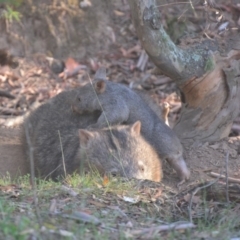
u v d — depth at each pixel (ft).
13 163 43.06
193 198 30.89
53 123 42.37
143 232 25.61
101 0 67.31
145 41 39.06
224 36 42.93
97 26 66.08
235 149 43.06
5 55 62.44
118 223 27.20
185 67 40.88
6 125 51.26
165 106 44.42
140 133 39.93
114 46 65.10
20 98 57.77
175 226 26.58
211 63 41.45
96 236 24.09
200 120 43.27
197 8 59.00
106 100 40.86
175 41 55.47
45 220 25.39
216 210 30.19
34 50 63.57
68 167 38.14
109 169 35.91
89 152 36.76
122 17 67.21
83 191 30.94
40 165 40.78
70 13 65.51
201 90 42.24
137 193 31.63
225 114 43.27
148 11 38.09
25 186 32.14
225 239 25.67
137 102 41.75
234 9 58.23
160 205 30.63
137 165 36.17
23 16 63.98
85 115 42.04
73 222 25.64
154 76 60.64
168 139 39.99
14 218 25.39
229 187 31.89
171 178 40.06
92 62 63.00
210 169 40.88
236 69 42.57
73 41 64.90
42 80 60.70
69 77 61.46
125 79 60.85
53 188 31.01
